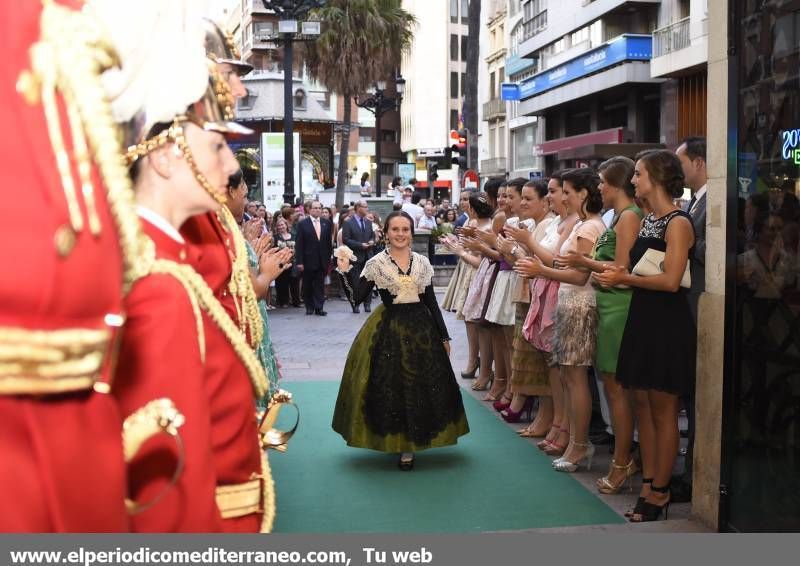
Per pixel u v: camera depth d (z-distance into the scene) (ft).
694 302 17.01
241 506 7.73
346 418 19.19
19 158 3.67
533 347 21.42
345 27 96.63
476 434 22.12
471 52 78.84
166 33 6.07
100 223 3.92
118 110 5.77
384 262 19.19
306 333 41.86
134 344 5.98
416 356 18.92
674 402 15.21
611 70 98.68
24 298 3.67
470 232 23.52
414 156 240.73
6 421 3.92
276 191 71.26
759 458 12.94
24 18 3.85
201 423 6.11
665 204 14.96
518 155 156.04
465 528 15.28
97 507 4.32
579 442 18.72
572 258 15.81
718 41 14.03
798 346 11.89
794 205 11.91
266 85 104.94
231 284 8.14
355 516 16.01
